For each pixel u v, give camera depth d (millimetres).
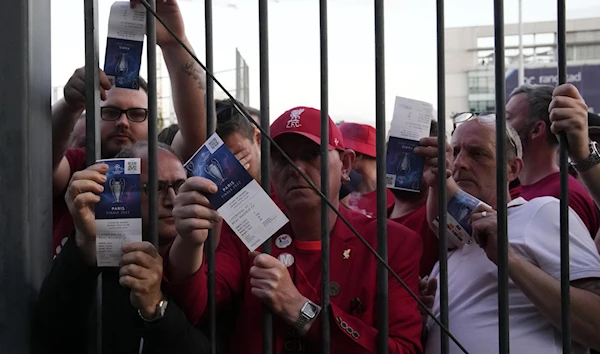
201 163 1450
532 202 1960
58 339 1535
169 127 2822
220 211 1439
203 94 1992
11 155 1425
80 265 1462
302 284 1761
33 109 1446
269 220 1430
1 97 1425
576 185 2475
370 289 1730
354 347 1548
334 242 1803
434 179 1795
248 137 2381
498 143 1458
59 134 2053
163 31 1863
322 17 1467
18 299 1436
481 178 2057
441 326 1448
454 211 1831
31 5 1435
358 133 3029
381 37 1462
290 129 1780
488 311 1880
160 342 1474
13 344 1440
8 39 1421
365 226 1847
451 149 1863
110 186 1429
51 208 1551
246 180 1432
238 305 1789
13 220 1429
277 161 1823
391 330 1688
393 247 1799
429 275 2207
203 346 1520
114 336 1698
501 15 1448
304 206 1771
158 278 1440
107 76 1533
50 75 1527
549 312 1691
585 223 2410
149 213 1497
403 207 2428
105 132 2334
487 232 1714
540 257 1825
